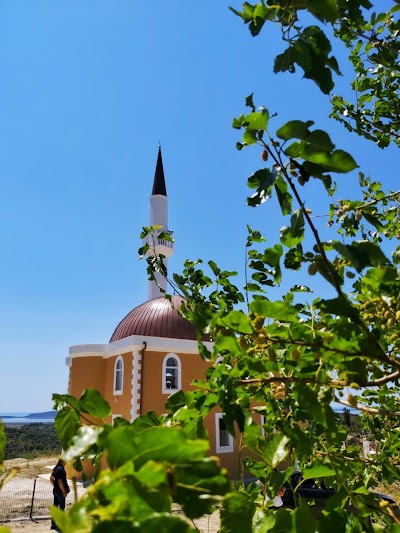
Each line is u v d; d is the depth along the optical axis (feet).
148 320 78.02
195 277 11.10
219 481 2.98
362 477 8.43
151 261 12.37
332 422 5.11
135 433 3.36
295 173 5.31
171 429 3.03
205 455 3.09
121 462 3.02
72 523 2.62
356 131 13.98
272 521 4.66
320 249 4.92
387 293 6.06
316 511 26.04
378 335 6.28
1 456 3.21
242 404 5.92
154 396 66.49
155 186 110.11
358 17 7.75
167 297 11.55
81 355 77.66
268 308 5.11
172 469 3.00
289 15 5.19
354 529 5.09
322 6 4.96
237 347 5.54
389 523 5.74
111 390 73.36
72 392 76.28
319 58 5.20
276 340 5.33
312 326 5.55
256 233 10.46
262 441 5.70
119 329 84.74
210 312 6.77
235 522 4.06
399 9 10.78
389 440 9.67
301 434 5.87
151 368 67.72
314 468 6.06
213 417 63.16
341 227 9.50
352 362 5.13
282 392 6.39
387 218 11.19
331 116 14.40
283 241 5.23
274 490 5.58
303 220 4.86
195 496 2.97
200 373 71.31
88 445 3.39
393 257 8.41
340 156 4.78
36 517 43.93
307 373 5.49
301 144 4.85
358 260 4.91
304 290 8.27
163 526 2.44
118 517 2.69
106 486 2.78
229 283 10.58
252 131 5.03
